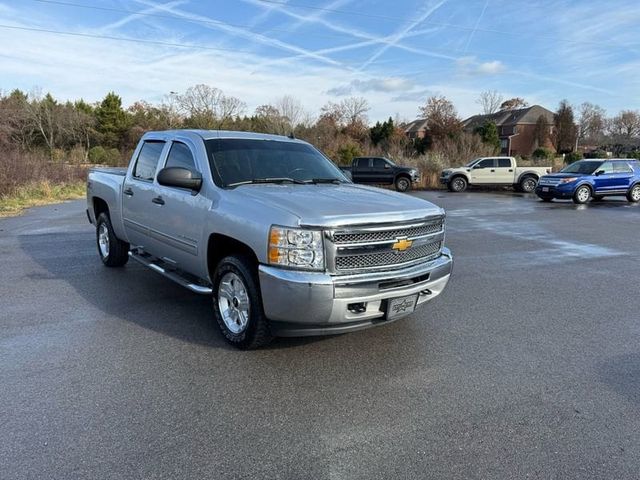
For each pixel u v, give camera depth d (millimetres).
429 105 50469
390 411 3016
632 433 2814
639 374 3627
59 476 2324
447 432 2793
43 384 3240
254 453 2555
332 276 3305
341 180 4969
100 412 2908
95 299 5152
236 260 3748
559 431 2822
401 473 2416
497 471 2445
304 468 2439
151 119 57531
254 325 3645
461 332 4457
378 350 3977
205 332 4250
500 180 24500
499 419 2945
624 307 5336
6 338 4035
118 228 6004
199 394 3162
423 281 3775
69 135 53375
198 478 2342
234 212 3719
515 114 67125
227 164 4367
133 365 3568
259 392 3211
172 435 2695
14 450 2514
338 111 60531
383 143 45719
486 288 6070
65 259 7117
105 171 6590
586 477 2414
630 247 9172
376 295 3438
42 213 12820
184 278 4641
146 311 4789
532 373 3611
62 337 4078
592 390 3350
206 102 52844
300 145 5352
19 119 34781
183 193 4426
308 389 3273
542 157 42469
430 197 21297
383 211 3553
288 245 3297
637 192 19250
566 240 9914
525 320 4844
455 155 32750
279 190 4023
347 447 2627
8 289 5492
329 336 4262
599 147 71250
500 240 9812
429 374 3549
